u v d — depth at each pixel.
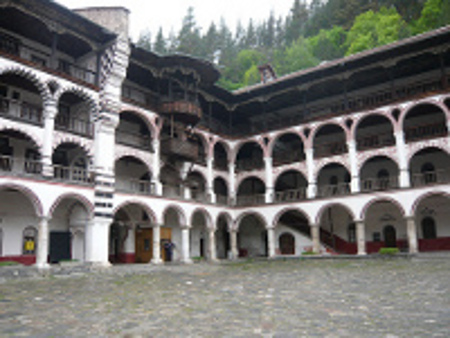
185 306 10.51
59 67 27.72
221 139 37.56
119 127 31.69
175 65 30.75
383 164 36.06
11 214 24.44
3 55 21.89
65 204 27.11
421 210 33.69
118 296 12.55
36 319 8.98
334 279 16.38
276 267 24.33
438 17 44.16
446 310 9.06
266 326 7.98
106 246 25.50
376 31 51.06
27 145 25.97
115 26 27.78
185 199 32.34
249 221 42.22
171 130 30.55
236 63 74.38
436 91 28.95
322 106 35.69
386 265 21.88
